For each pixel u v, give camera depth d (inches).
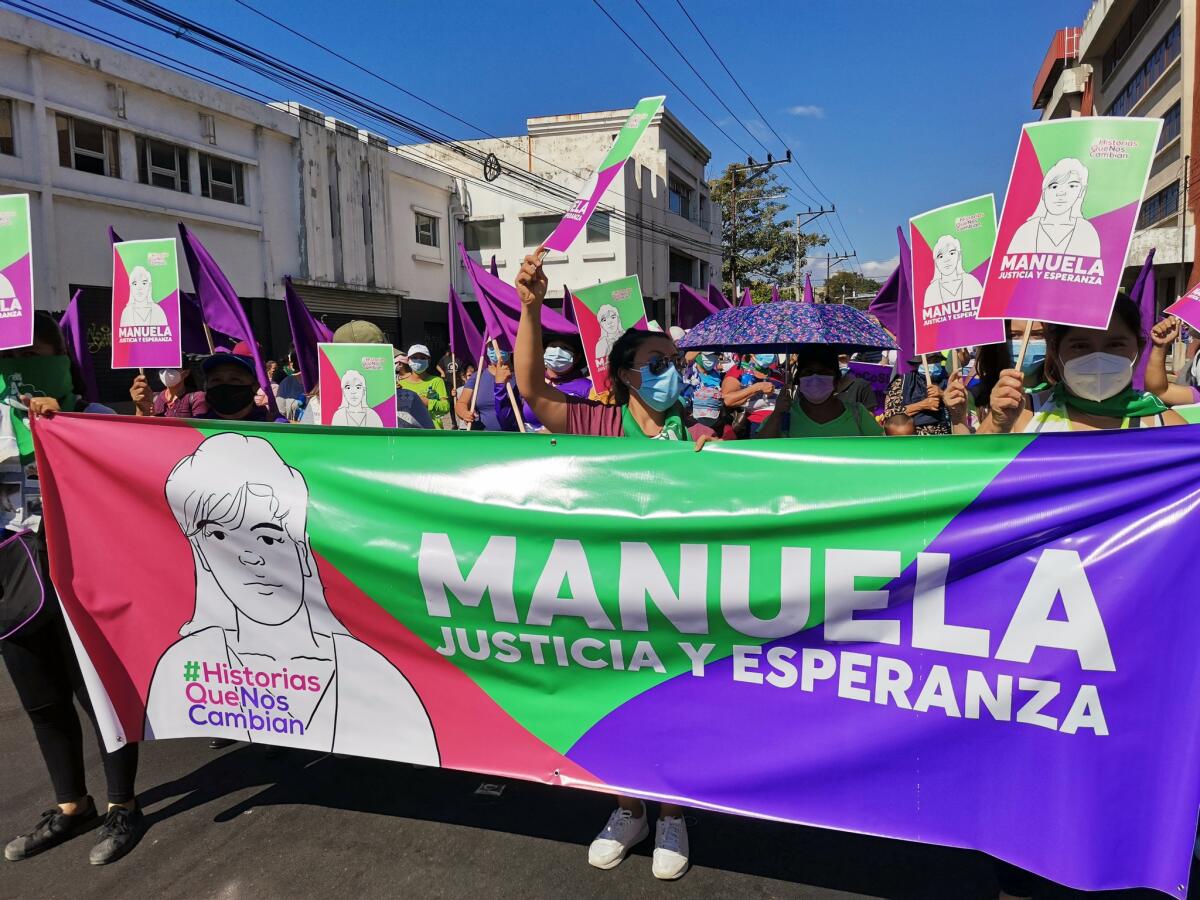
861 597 90.3
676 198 1409.9
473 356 286.0
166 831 120.8
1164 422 114.3
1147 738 82.0
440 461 105.0
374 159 935.0
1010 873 95.7
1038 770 85.4
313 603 109.9
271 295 799.7
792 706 93.7
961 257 131.3
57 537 114.9
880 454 90.7
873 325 150.4
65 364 125.8
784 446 94.2
